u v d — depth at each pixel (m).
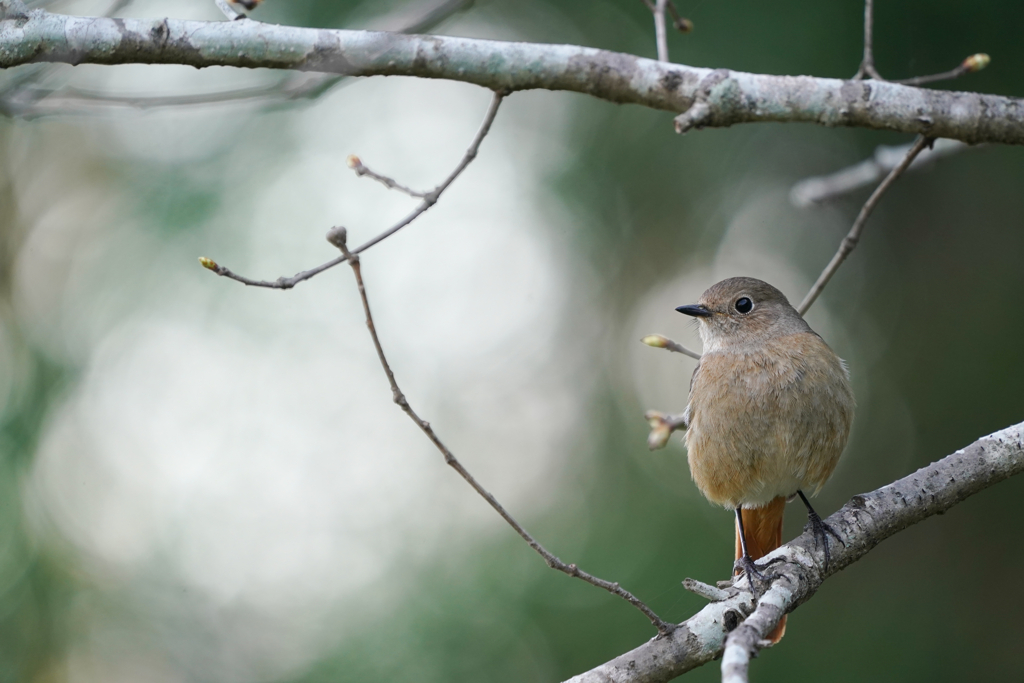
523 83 5.91
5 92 6.88
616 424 14.27
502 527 13.07
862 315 14.05
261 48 5.72
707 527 12.55
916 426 13.31
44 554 12.70
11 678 12.28
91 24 5.60
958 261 13.65
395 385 5.19
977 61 6.06
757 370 7.31
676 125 5.92
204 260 5.21
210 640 12.56
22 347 14.08
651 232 14.91
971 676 12.24
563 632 12.12
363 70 5.84
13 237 14.64
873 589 12.97
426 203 5.55
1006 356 13.07
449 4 5.98
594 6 14.20
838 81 6.07
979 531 12.85
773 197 14.59
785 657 12.48
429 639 12.19
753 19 13.46
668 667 5.38
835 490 13.44
